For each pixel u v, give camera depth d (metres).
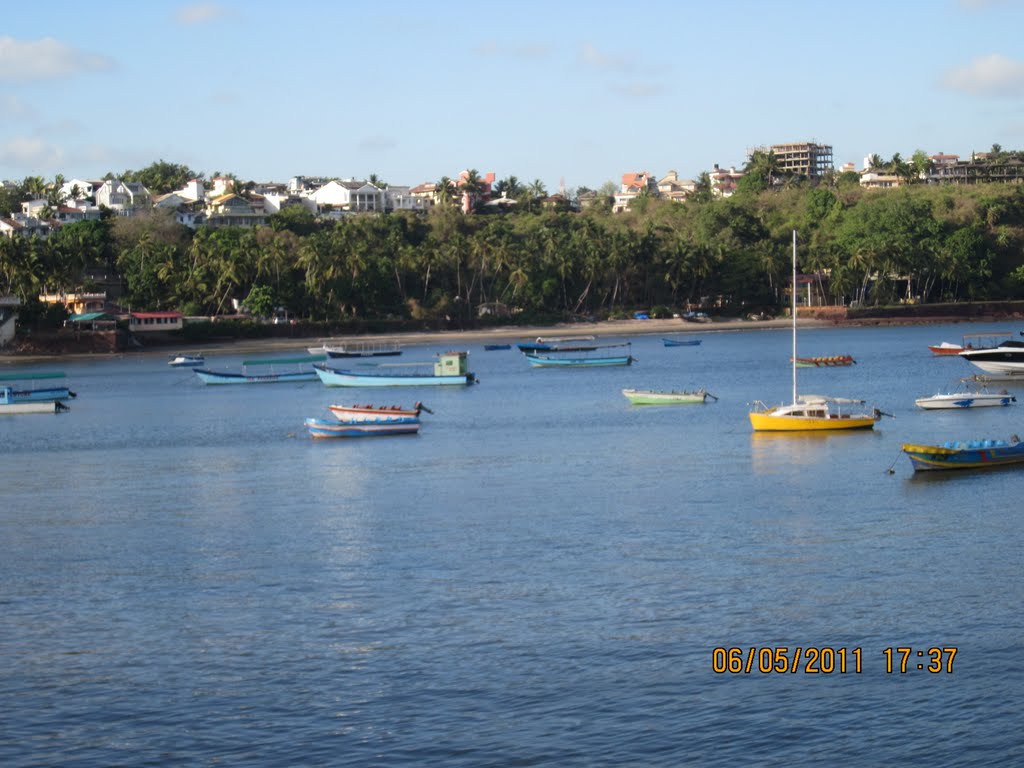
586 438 106.12
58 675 44.81
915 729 38.72
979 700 40.62
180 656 46.53
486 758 37.50
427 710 40.97
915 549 60.06
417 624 49.59
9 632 49.81
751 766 36.56
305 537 66.44
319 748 38.44
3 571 60.03
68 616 51.94
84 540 67.00
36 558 62.75
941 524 65.75
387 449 102.31
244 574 58.34
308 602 53.19
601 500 75.06
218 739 39.22
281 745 38.72
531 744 38.34
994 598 51.19
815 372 173.25
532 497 76.81
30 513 75.75
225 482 86.56
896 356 199.62
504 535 65.31
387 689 42.78
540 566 58.31
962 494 74.12
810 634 47.25
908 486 77.31
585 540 63.53
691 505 72.62
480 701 41.59
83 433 120.44
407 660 45.44
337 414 120.00
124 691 43.19
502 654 45.81
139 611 52.50
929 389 144.62
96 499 80.56
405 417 116.38
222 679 44.09
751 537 63.41
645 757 37.28
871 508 70.56
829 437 101.81
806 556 59.00
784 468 85.75
